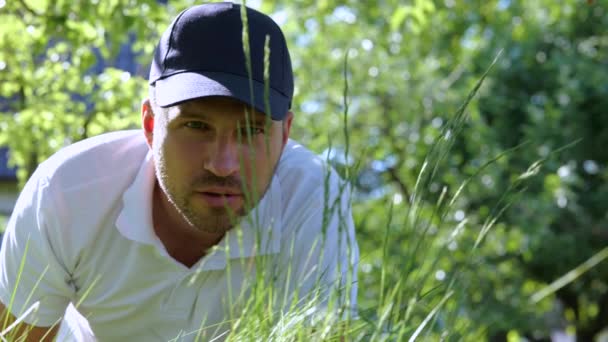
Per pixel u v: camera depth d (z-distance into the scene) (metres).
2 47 9.04
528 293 19.17
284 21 14.24
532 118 20.59
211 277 3.94
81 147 4.09
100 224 3.99
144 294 3.99
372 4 15.77
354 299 3.13
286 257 3.88
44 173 4.00
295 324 2.79
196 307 3.98
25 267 3.96
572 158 22.11
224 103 3.41
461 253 9.73
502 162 19.03
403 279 2.68
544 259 22.00
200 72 3.54
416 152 18.09
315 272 3.76
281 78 3.63
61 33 8.84
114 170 4.05
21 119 9.62
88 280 4.05
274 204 3.89
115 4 8.80
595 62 22.58
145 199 3.93
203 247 3.92
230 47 3.58
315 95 17.64
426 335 2.77
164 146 3.52
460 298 2.78
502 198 2.77
